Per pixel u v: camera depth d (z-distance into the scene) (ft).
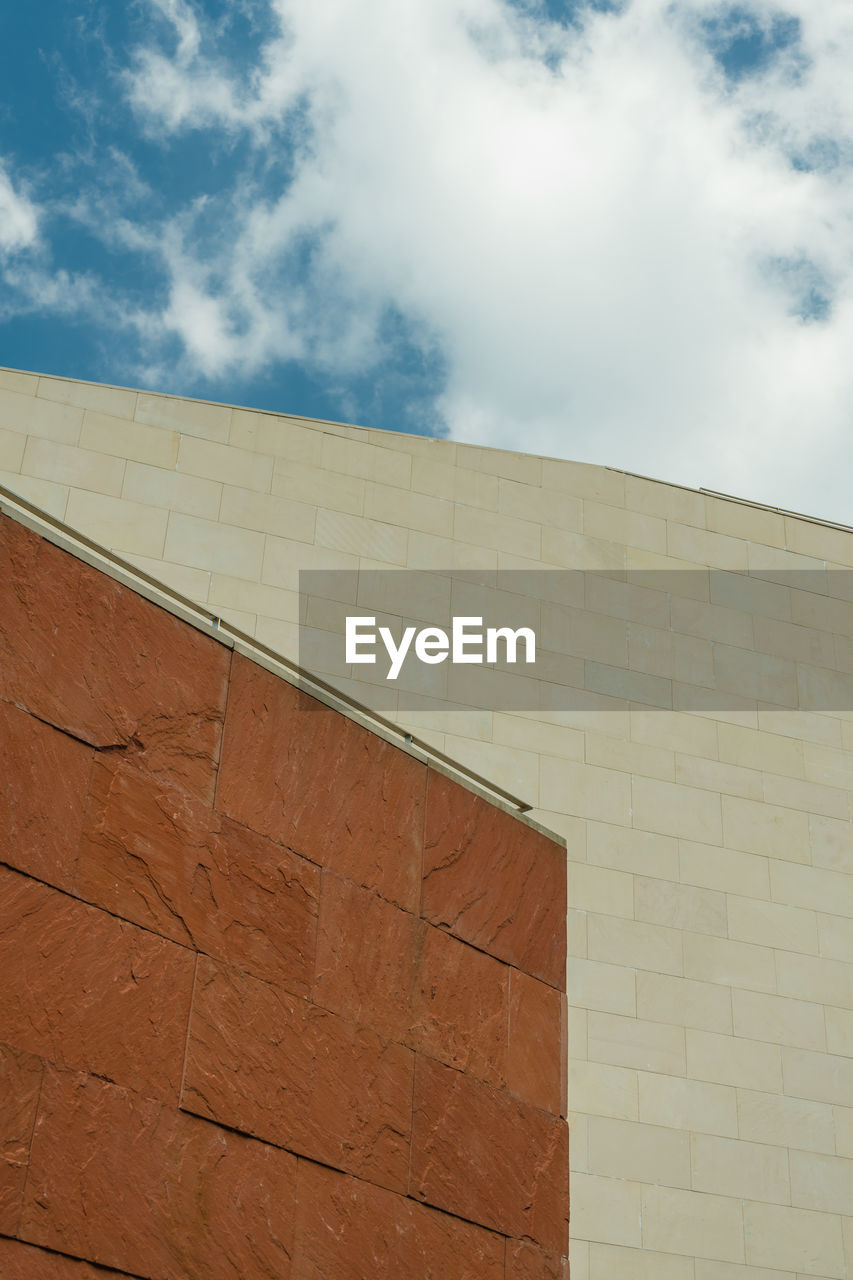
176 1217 27.55
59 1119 26.43
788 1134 56.18
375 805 35.42
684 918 59.62
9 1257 24.88
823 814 64.03
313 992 31.99
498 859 38.04
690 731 63.98
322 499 63.41
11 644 28.99
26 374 61.46
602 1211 52.70
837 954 60.85
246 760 32.89
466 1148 33.58
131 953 28.78
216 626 34.09
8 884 27.22
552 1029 37.27
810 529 71.20
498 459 67.51
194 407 63.31
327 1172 30.55
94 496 59.82
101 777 29.68
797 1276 53.57
